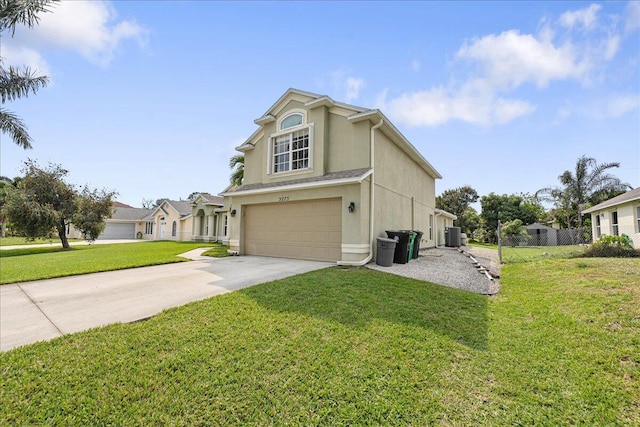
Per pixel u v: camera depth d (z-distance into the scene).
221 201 25.72
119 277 7.47
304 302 5.15
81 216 19.75
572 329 4.11
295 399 2.69
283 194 10.82
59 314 4.66
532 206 32.75
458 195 38.00
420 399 2.71
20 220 17.05
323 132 10.45
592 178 25.14
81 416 2.42
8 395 2.63
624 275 6.16
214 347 3.56
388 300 5.40
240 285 6.45
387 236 10.19
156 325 4.17
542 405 2.64
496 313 5.04
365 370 3.15
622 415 2.49
